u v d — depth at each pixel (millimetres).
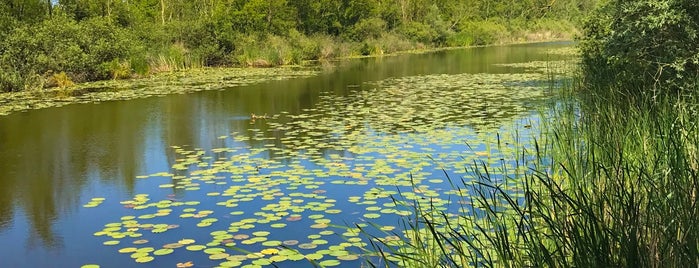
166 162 7961
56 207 6238
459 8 50281
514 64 25031
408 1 46188
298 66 26828
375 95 14641
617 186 3820
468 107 12180
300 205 5941
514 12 52844
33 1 22625
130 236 5289
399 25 44281
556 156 6375
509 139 8797
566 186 5484
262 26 31016
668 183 3777
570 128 6758
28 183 7184
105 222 5711
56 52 18688
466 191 6188
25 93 16062
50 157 8469
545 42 49969
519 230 3578
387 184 6602
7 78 16516
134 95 15352
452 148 8328
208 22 27266
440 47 45188
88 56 19406
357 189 6441
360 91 15609
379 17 41719
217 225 5484
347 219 5516
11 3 21703
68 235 5422
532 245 3742
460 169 7148
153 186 6836
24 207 6281
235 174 7195
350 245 4832
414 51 40250
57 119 11586
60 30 19391
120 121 11297
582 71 13234
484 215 4973
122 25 27359
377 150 8273
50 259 4898
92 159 8289
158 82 18969
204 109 12719
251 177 7035
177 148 8820
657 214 3533
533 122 10156
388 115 11328
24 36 18344
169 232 5352
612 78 9391
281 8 32906
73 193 6707
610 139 5641
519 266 3473
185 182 6930
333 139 9125
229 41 27406
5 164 8125
